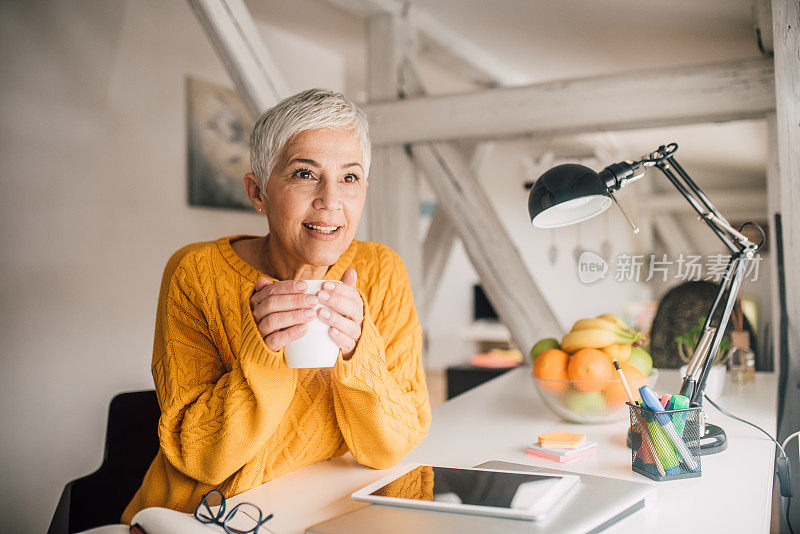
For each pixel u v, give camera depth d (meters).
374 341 0.95
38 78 2.45
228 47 2.12
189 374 1.05
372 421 0.97
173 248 3.04
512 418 1.41
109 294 2.74
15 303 2.39
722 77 1.90
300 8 3.15
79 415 2.64
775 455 1.18
